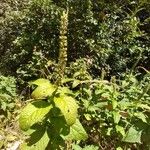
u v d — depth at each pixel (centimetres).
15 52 761
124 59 754
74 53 737
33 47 733
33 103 271
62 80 274
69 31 730
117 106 393
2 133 538
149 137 346
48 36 740
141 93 392
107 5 751
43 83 273
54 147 281
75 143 378
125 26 751
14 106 616
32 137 279
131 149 396
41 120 278
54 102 271
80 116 406
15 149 508
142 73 759
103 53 729
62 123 276
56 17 734
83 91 425
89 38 734
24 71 704
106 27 738
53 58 724
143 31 751
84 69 457
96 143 407
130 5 796
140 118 352
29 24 756
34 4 743
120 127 382
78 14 728
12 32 804
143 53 763
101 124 402
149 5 782
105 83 430
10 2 845
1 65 763
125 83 432
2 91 622
